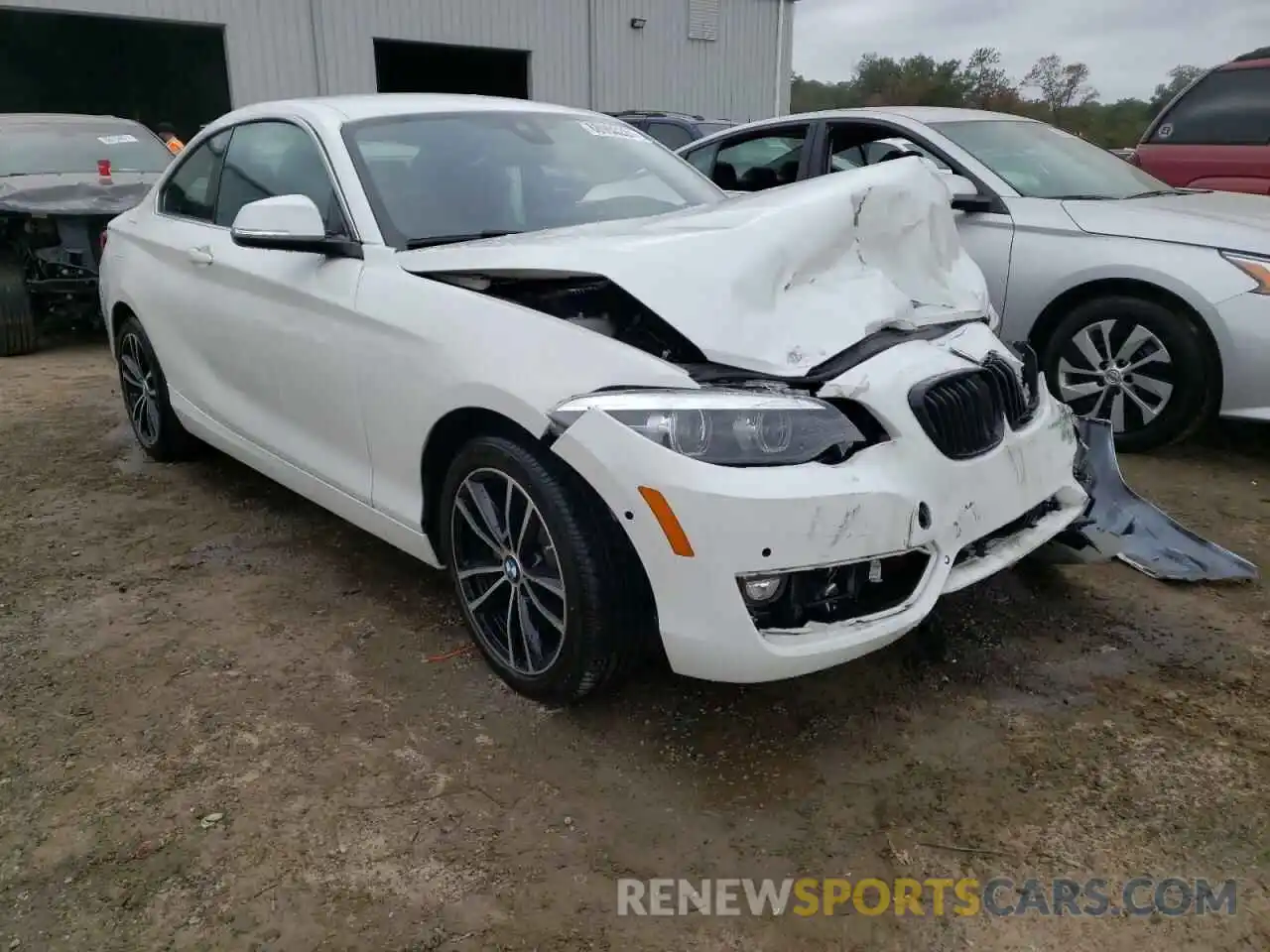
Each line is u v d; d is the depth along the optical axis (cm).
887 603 240
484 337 257
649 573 226
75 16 1409
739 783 239
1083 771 242
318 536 389
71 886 208
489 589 275
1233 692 274
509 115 370
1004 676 283
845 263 267
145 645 305
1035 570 348
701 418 220
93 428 541
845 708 269
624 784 239
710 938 195
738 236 251
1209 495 418
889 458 232
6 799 235
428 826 225
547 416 235
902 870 212
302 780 240
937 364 249
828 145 565
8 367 707
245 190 379
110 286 466
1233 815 226
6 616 324
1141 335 442
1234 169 723
